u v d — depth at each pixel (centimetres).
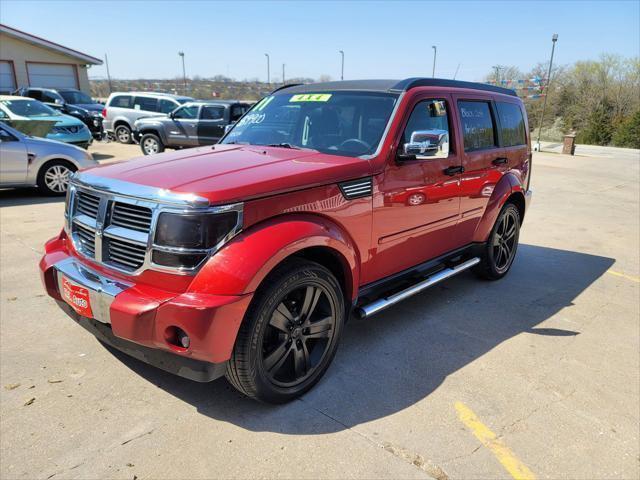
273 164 306
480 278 544
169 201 250
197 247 248
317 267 291
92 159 932
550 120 4572
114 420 275
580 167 1862
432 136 337
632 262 638
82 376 317
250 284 251
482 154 453
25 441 256
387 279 372
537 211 972
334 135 372
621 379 345
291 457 252
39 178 870
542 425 289
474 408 302
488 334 407
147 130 1603
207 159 321
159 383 313
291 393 297
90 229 288
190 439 262
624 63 4516
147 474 237
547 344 394
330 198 302
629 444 276
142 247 262
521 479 245
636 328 432
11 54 2466
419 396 313
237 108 1561
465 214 445
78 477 233
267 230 265
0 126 830
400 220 362
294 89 446
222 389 311
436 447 265
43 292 445
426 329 412
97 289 266
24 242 592
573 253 674
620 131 3566
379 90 386
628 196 1198
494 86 512
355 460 252
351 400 305
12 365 326
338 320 319
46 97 2059
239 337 261
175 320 245
